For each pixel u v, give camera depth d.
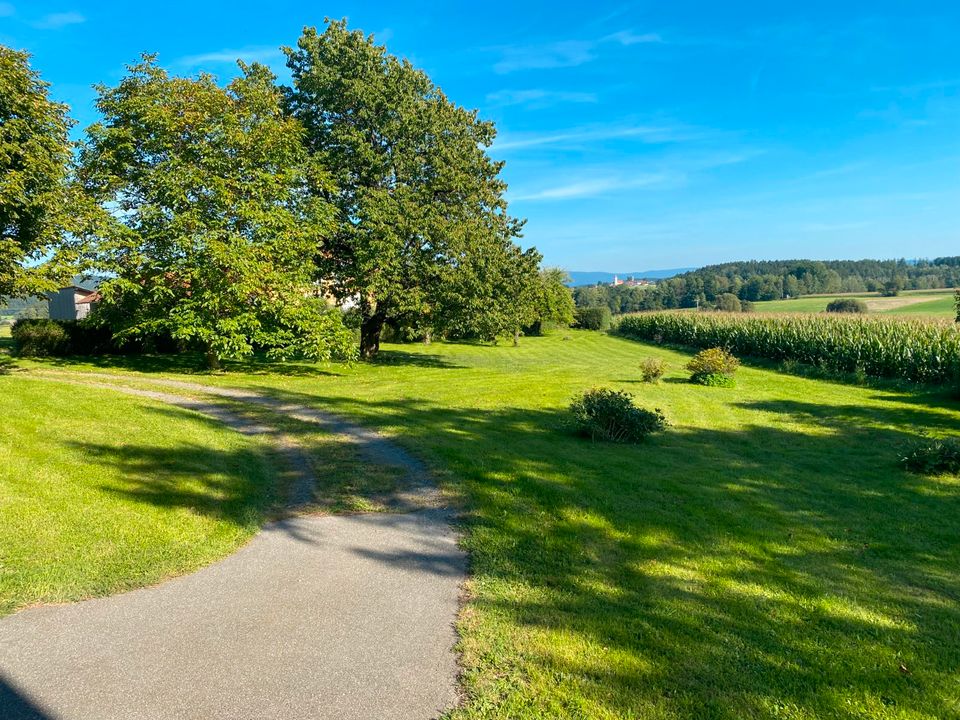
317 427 10.52
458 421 11.66
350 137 20.42
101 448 7.50
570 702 3.24
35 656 3.42
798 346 27.69
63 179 15.02
